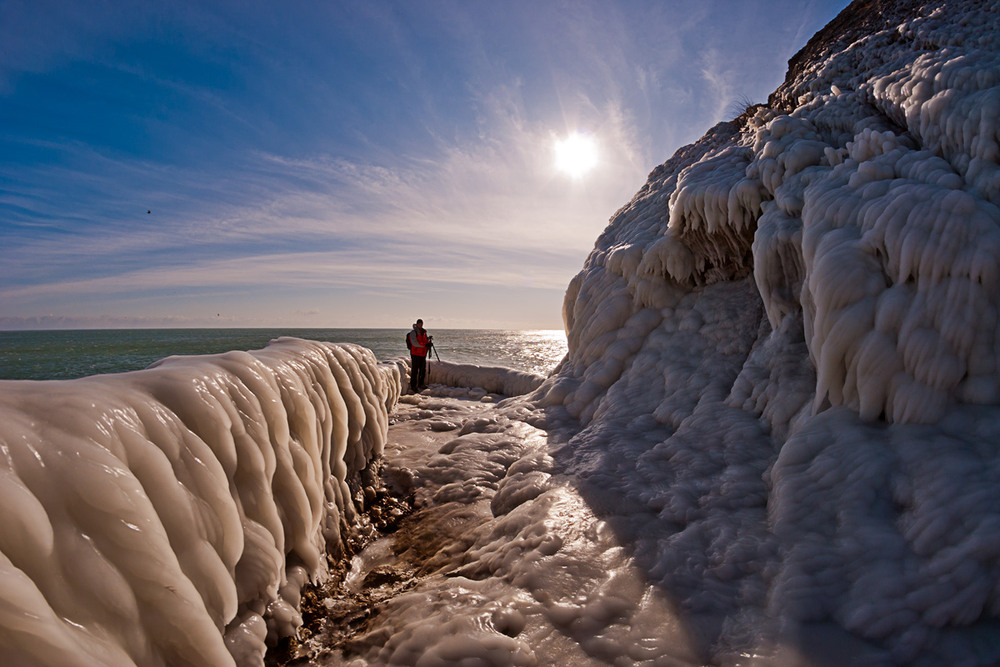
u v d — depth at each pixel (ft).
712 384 11.50
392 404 19.43
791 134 12.48
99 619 3.25
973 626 4.80
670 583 6.15
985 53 10.02
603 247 19.39
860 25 21.54
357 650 5.85
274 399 6.52
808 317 9.38
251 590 5.38
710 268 14.39
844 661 4.68
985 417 6.54
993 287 6.89
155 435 4.42
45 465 3.38
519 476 10.43
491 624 5.66
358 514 9.70
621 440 10.94
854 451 6.95
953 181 7.89
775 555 6.22
